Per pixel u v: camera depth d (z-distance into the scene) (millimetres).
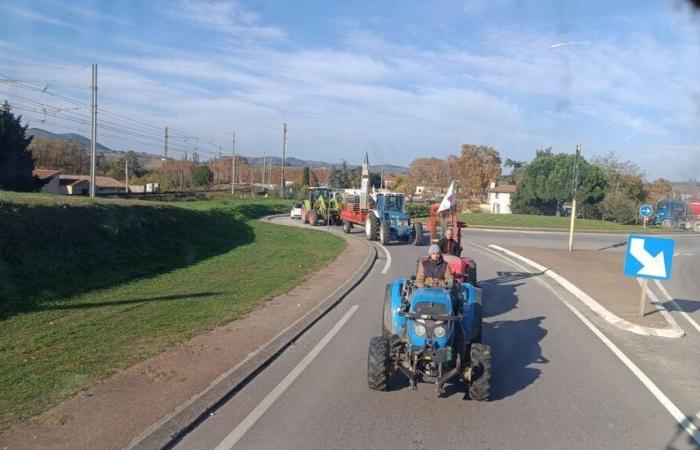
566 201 66125
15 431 5598
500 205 73625
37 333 9117
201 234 24281
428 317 7055
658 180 80625
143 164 109875
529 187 66812
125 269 15586
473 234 38281
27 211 13688
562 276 18781
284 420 6309
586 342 10273
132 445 5375
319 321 11258
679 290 17891
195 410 6289
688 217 65562
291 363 8422
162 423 5887
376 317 11734
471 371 6992
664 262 12227
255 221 39469
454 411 6730
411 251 25812
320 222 43438
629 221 63688
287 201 73750
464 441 5891
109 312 10875
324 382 7609
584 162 62656
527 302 14234
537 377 8141
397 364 7195
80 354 8133
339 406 6777
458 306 7676
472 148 72625
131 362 7898
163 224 21641
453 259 12266
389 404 6891
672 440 6055
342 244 27234
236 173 122188
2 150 38375
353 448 5660
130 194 45531
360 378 7824
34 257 12875
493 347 9797
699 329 11891
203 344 8977
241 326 10312
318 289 14680
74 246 14727
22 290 11523
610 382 7984
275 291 14141
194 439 5754
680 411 6926
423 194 70062
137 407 6312
